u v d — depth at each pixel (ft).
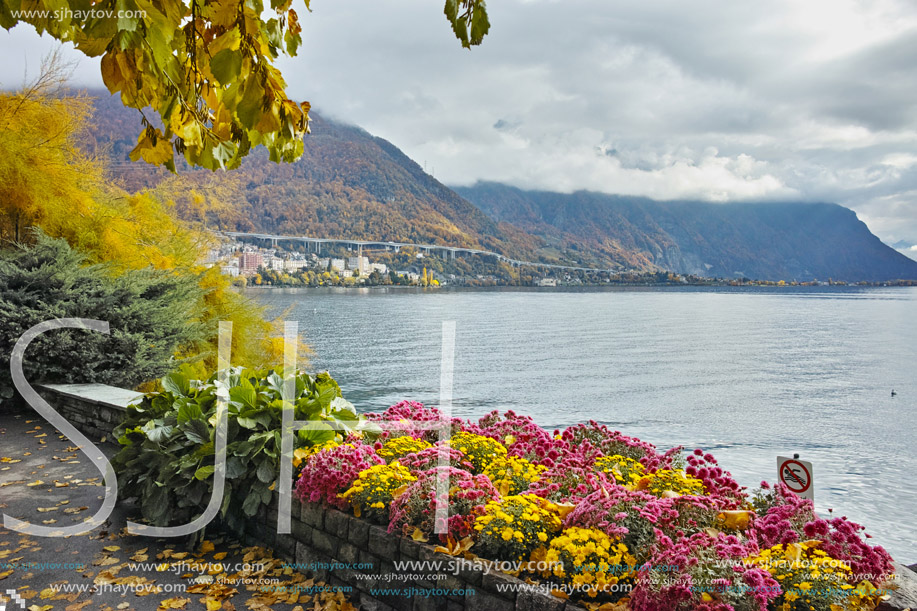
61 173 28.32
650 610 6.21
